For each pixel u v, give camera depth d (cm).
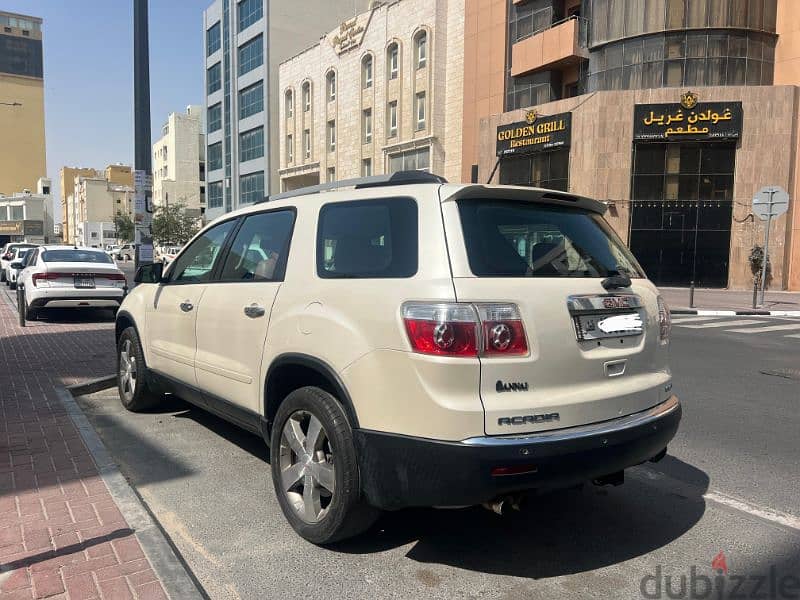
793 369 908
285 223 404
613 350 332
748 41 2541
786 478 461
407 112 3738
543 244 336
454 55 3519
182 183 9356
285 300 369
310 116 4775
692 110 2539
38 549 319
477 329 283
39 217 11625
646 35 2606
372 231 337
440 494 286
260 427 395
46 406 592
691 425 605
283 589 303
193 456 493
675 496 427
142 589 283
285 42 5284
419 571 322
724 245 2602
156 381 554
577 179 2733
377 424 303
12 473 423
